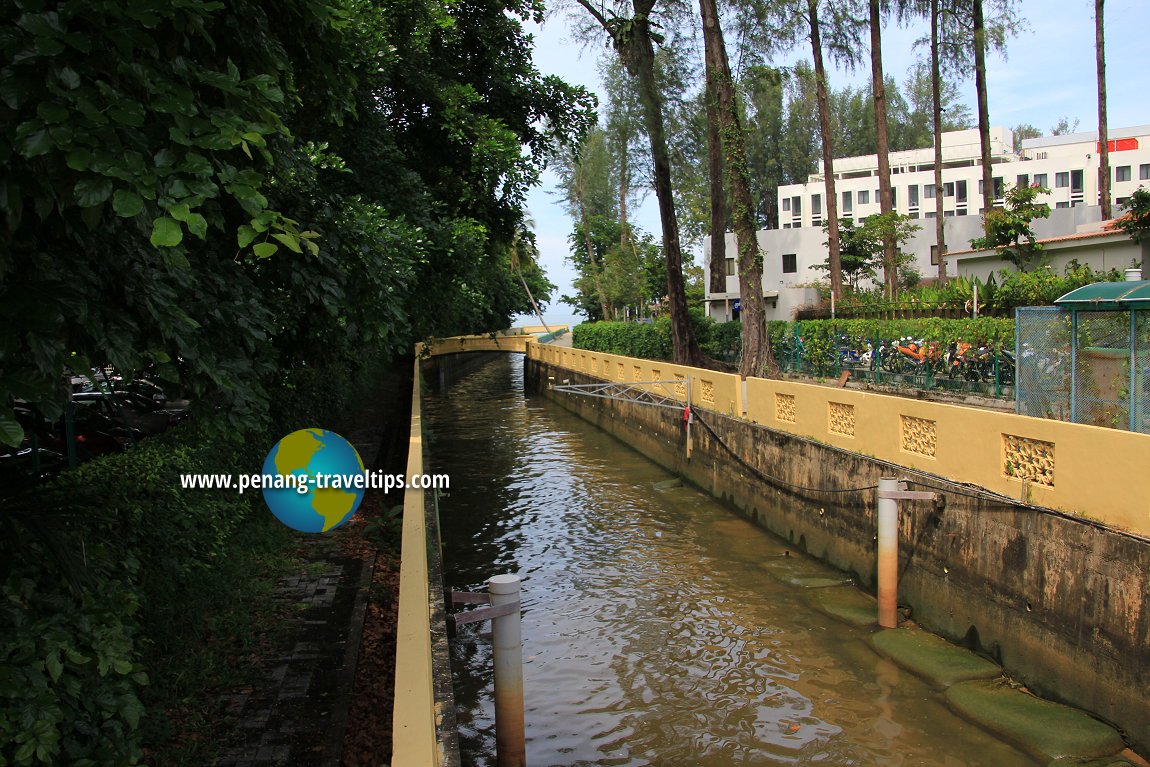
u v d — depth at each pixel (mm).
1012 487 6891
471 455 19578
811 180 57656
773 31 20703
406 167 15219
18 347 2732
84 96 2777
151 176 2855
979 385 14844
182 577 5672
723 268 29984
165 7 3012
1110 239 17406
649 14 22109
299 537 8695
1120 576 5547
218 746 4480
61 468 5465
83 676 3621
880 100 25828
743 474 12844
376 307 5727
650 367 19109
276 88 3664
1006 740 5777
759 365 18469
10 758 2951
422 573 5754
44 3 2773
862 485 9172
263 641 5887
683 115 23453
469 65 16750
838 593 9000
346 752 4504
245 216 4441
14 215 2729
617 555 11016
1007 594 6707
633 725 6516
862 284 33969
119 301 3486
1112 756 5395
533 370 36094
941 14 25656
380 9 11766
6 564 3576
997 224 19562
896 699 6594
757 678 7164
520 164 15320
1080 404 9047
